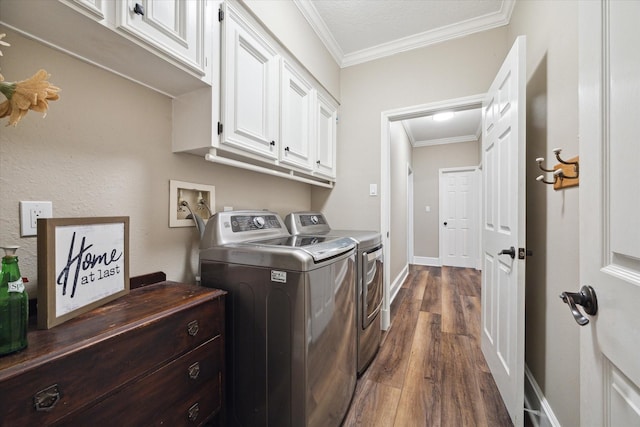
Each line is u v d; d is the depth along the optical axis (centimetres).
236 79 128
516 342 128
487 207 185
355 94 260
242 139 132
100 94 102
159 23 91
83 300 76
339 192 264
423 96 234
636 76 48
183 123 125
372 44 243
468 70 219
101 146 102
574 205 106
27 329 60
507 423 133
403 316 271
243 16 133
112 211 106
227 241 129
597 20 60
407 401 148
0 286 55
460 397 151
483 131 197
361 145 257
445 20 213
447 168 531
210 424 100
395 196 356
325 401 117
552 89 126
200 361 92
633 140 49
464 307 296
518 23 180
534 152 150
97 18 76
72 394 58
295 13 183
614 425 54
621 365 51
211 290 103
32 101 53
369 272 180
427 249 550
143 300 90
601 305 58
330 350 122
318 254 113
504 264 147
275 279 109
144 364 73
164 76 108
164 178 125
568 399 109
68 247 71
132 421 70
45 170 87
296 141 184
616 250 54
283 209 222
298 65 191
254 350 114
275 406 110
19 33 81
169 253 128
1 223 79
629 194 50
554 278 124
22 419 51
